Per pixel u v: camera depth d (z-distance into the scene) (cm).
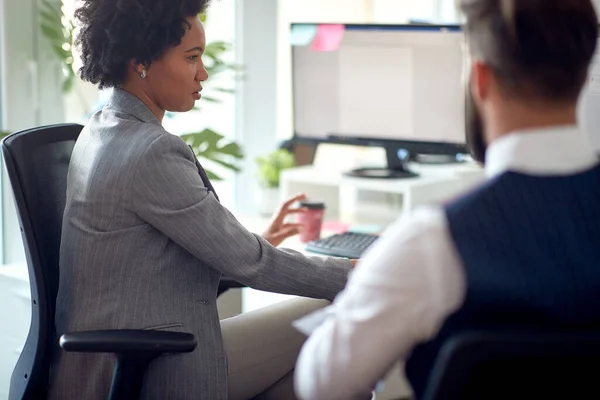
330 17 375
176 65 162
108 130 158
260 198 292
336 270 165
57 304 159
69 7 281
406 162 293
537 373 85
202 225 151
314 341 98
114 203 151
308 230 240
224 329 178
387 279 89
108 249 152
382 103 273
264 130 356
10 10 277
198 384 155
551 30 90
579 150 93
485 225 88
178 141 156
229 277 171
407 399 234
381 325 90
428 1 404
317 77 283
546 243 88
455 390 84
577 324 88
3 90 281
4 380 227
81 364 154
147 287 152
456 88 258
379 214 293
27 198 154
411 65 264
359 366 92
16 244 292
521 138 92
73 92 296
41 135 168
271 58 351
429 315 88
